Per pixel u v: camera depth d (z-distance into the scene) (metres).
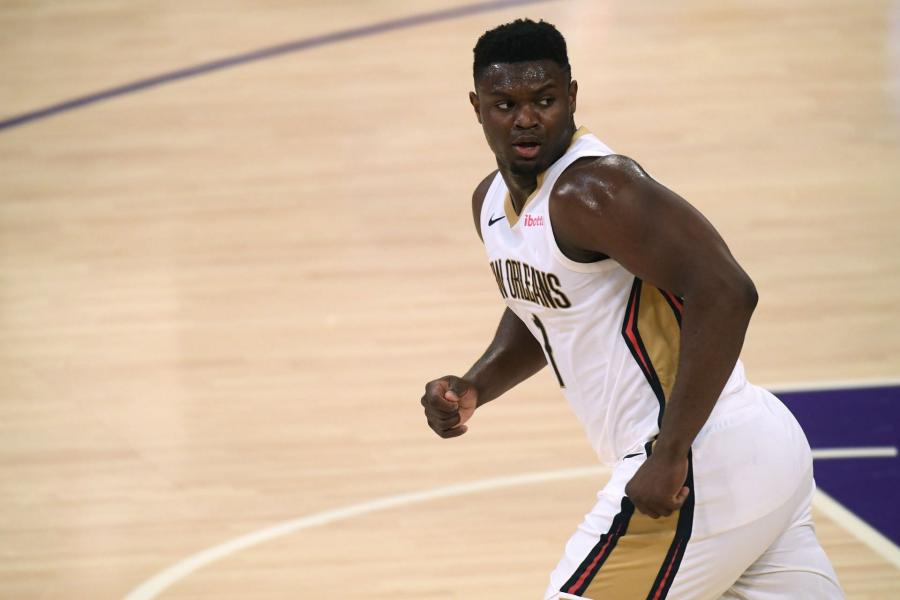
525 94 7.74
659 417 8.12
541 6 35.88
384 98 30.28
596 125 27.61
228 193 25.81
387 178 26.00
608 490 8.31
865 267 21.02
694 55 31.33
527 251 8.25
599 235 7.62
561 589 8.27
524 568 13.59
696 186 24.44
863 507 14.25
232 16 36.88
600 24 34.03
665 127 27.28
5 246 24.12
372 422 17.31
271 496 15.57
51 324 20.97
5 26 37.03
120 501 15.66
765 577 8.55
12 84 32.81
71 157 28.16
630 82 29.92
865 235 22.12
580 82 30.11
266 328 20.36
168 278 22.39
